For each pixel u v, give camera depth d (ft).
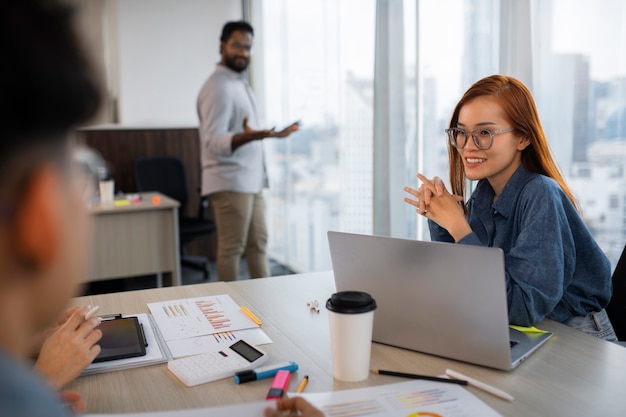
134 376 3.40
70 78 0.94
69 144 1.02
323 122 12.62
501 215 4.75
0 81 0.87
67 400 2.79
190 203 16.97
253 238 11.91
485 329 3.36
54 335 3.30
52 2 0.96
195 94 17.08
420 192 4.45
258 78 16.52
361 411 2.88
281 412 2.37
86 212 1.09
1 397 0.88
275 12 14.97
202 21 16.88
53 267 1.00
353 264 3.80
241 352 3.62
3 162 0.89
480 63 7.85
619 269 4.96
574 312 4.58
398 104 9.41
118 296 5.04
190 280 15.23
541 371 3.38
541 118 6.98
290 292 5.09
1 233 0.93
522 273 4.10
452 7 8.29
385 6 9.27
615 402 2.99
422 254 3.46
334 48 11.91
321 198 13.05
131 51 16.26
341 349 3.24
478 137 4.57
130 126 16.52
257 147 11.41
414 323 3.66
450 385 3.18
